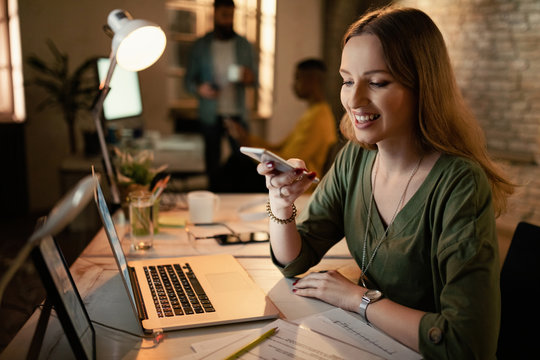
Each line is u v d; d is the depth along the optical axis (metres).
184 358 0.82
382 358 0.83
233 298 1.04
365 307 0.96
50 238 0.84
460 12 3.81
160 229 1.56
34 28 4.20
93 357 0.79
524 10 3.41
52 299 0.72
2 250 3.26
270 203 1.16
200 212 1.61
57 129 4.30
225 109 4.15
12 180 4.02
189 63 4.15
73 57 4.32
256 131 5.34
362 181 1.17
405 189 1.06
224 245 1.41
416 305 1.06
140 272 1.17
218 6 3.97
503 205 1.13
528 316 1.15
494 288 0.87
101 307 1.01
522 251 1.21
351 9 4.98
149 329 0.91
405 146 1.05
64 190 3.08
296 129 3.14
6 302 2.50
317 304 1.04
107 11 4.35
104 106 1.83
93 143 3.34
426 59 0.97
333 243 1.28
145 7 4.56
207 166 4.23
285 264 1.18
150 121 4.82
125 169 1.64
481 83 3.76
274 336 0.88
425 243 1.01
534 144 3.46
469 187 0.95
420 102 1.00
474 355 0.82
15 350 0.85
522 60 3.46
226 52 4.10
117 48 1.47
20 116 4.30
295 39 5.27
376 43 0.96
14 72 4.29
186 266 1.21
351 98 1.00
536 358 1.12
